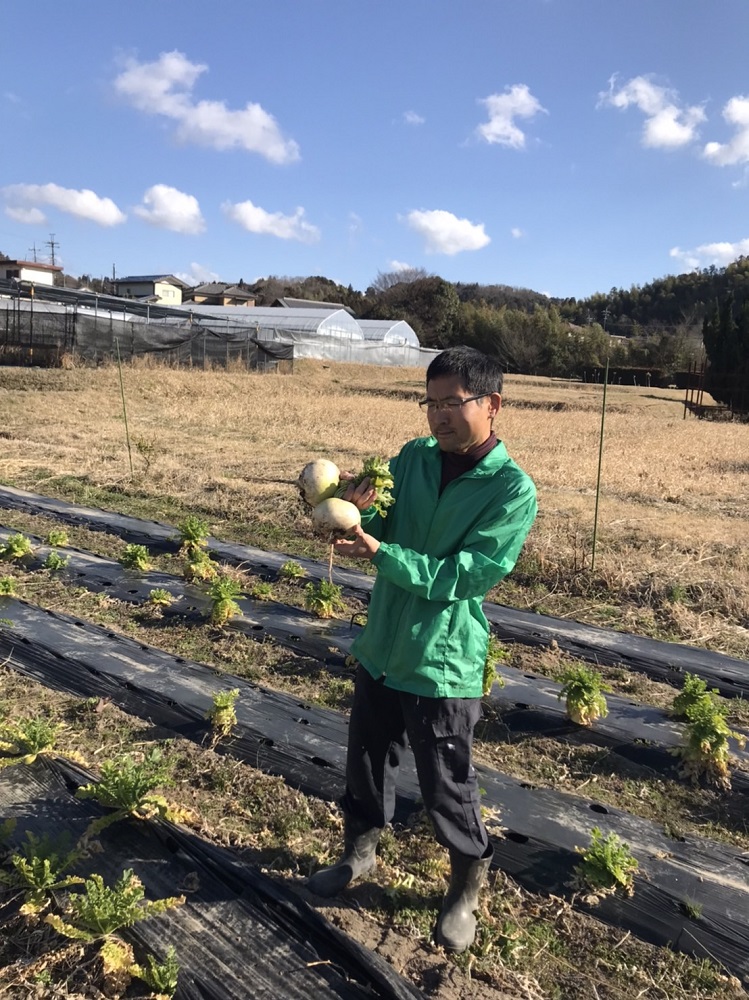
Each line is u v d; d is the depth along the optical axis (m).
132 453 14.08
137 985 2.76
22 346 27.72
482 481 2.75
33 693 5.08
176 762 4.29
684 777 4.46
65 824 3.55
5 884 3.15
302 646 6.01
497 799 4.10
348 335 54.31
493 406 2.74
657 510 10.89
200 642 6.03
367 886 3.32
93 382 24.16
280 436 17.59
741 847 3.86
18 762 3.95
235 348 34.12
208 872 3.28
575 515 10.18
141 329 29.83
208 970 2.79
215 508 10.32
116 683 5.20
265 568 7.96
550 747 4.75
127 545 8.71
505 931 3.16
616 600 7.45
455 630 2.78
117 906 2.84
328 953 2.92
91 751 4.36
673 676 5.91
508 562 2.71
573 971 3.02
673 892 3.44
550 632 6.63
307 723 4.72
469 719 2.84
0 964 2.81
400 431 19.38
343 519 2.57
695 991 2.95
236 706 4.91
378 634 2.92
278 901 3.13
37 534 9.04
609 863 3.40
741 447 18.70
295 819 3.79
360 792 3.12
